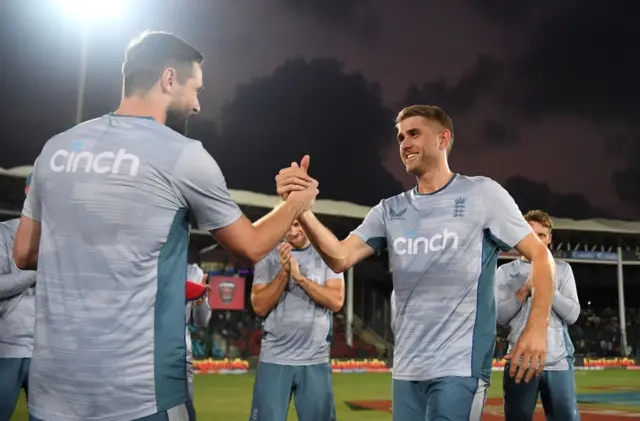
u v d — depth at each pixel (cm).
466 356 276
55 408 174
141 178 177
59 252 178
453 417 269
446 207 292
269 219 203
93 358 172
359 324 2473
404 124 308
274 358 433
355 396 966
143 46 192
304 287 427
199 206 184
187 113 198
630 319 2820
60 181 181
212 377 1293
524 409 411
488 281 285
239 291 1861
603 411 800
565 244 2653
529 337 258
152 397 176
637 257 2653
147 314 177
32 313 367
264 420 425
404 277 295
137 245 176
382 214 314
